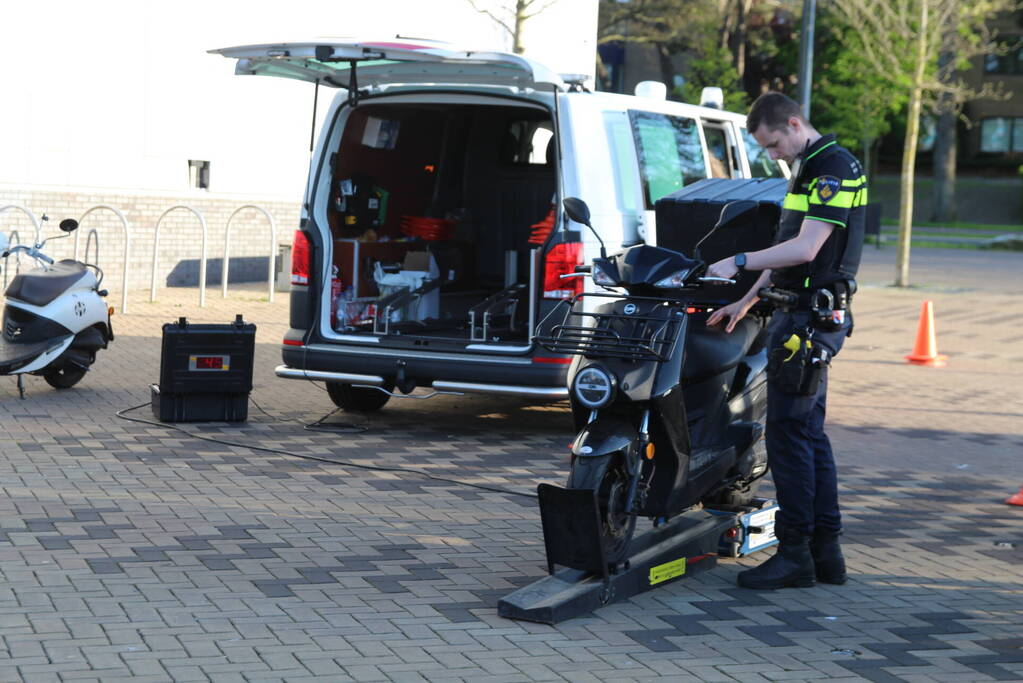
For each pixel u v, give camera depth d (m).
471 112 10.98
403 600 5.67
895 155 66.19
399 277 10.16
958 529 7.50
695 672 4.96
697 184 7.93
